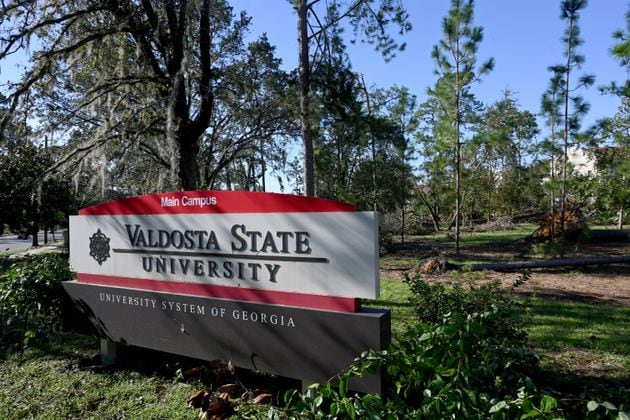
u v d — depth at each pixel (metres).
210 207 3.36
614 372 3.61
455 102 13.00
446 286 7.53
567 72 11.40
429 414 1.74
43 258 5.12
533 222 26.95
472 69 12.58
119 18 9.83
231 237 3.25
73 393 3.44
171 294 3.51
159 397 3.32
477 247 14.95
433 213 24.70
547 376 3.32
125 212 3.84
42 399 3.36
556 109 11.59
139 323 3.69
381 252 13.41
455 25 12.27
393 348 2.15
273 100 13.41
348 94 8.75
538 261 9.80
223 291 3.29
